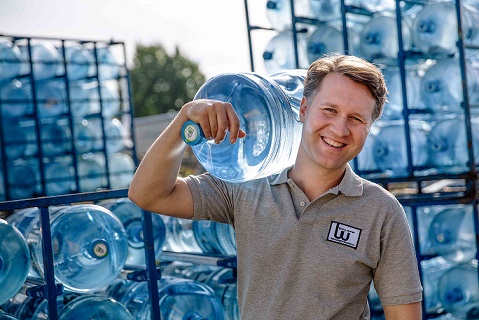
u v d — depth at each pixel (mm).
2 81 6035
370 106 1451
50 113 6266
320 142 1457
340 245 1457
